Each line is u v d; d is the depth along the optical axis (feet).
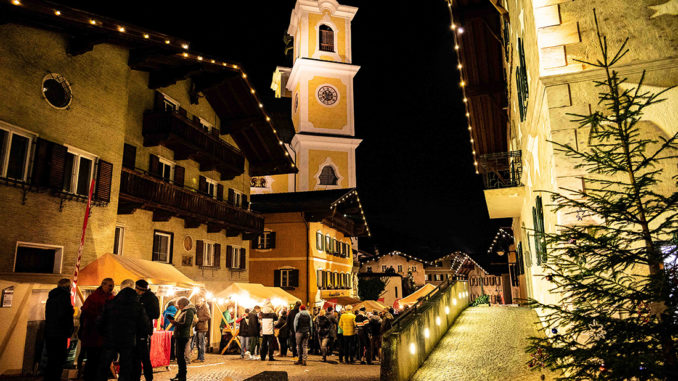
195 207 60.03
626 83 24.21
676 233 14.46
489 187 53.57
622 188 22.91
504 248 187.93
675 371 12.76
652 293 13.78
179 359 30.32
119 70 47.21
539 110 28.68
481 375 26.04
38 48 38.24
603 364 14.10
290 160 81.61
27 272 36.11
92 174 42.91
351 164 147.64
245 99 70.08
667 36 24.25
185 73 54.29
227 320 57.93
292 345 50.75
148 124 53.42
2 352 30.40
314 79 148.66
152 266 43.11
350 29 155.63
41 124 38.09
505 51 52.42
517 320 47.44
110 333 22.72
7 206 34.86
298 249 98.89
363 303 82.74
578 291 15.24
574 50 25.46
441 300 42.14
